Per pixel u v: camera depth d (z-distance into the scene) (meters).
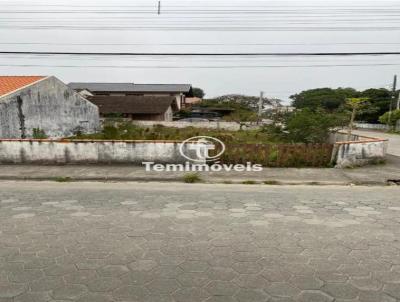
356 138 12.69
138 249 4.16
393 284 3.33
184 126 30.92
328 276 3.48
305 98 61.25
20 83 18.00
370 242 4.38
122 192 7.24
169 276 3.48
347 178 8.66
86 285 3.30
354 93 56.94
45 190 7.45
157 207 6.02
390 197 6.85
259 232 4.74
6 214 5.59
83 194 7.04
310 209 5.90
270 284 3.32
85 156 10.45
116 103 35.44
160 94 50.62
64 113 20.61
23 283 3.35
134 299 3.05
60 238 4.52
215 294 3.14
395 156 12.59
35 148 10.45
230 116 40.25
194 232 4.74
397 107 41.72
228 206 6.09
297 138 14.91
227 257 3.93
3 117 15.51
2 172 9.30
